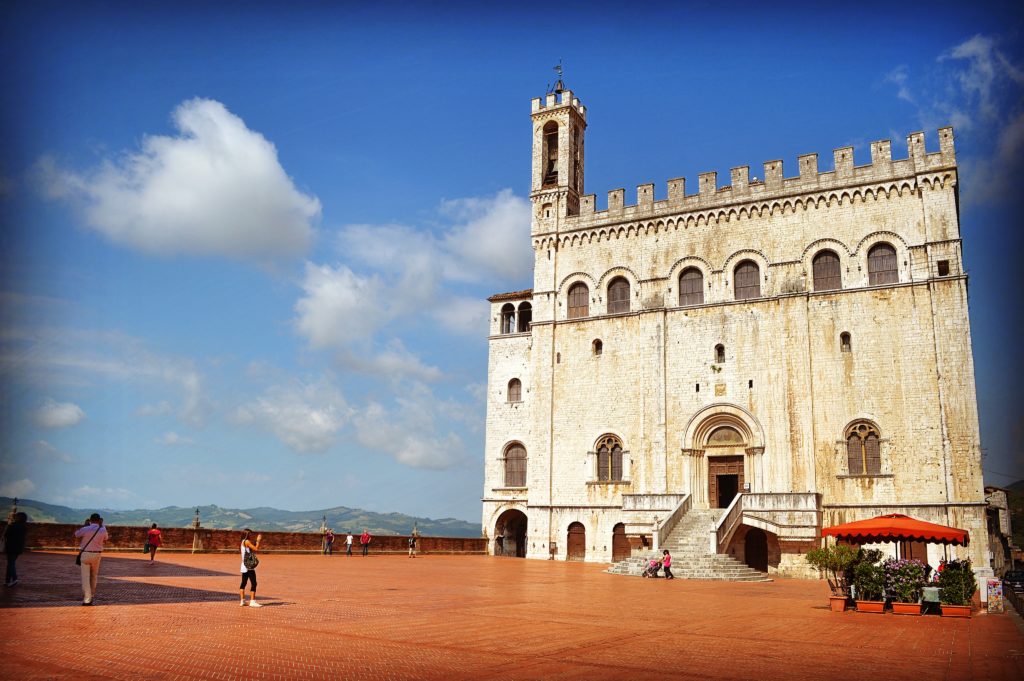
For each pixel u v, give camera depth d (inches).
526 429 2640.3
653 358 2356.1
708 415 2252.7
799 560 1934.1
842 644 786.2
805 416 2124.8
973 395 1952.5
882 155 2160.4
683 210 2400.3
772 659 688.4
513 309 2800.2
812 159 2246.6
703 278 2341.3
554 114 2706.7
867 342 2095.2
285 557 2055.9
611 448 2397.9
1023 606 1102.4
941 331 2011.6
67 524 1700.3
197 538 1947.6
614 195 2532.0
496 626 852.6
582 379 2480.3
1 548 1520.7
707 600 1237.7
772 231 2266.2
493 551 2640.3
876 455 2039.9
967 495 1916.8
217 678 546.3
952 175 2074.3
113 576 1221.7
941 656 721.0
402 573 1642.5
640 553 1923.0
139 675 545.3
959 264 2032.5
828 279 2182.6
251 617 845.2
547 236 2618.1
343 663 612.4
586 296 2539.4
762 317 2234.3
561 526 2429.9
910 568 1115.9
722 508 2247.8
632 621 934.4
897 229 2114.9
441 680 566.6
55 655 601.3
